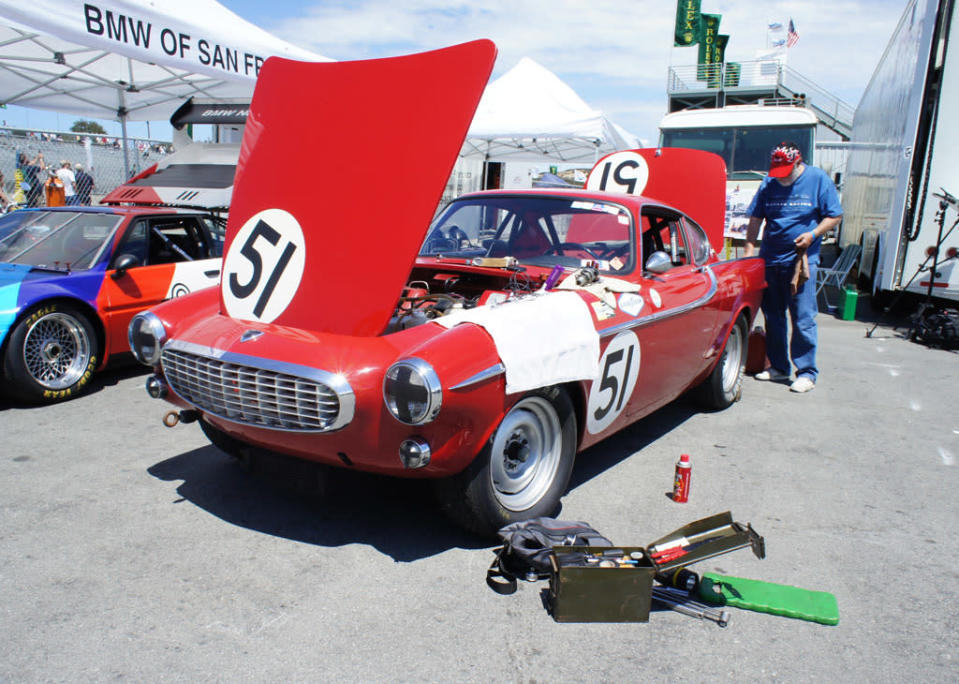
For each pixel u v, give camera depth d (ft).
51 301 15.16
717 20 77.41
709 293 14.24
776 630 8.07
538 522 9.28
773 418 16.52
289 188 10.57
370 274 9.37
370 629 7.68
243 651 7.20
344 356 8.52
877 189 35.24
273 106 11.19
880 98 37.68
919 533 10.73
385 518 10.42
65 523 9.82
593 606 8.01
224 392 9.00
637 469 12.92
